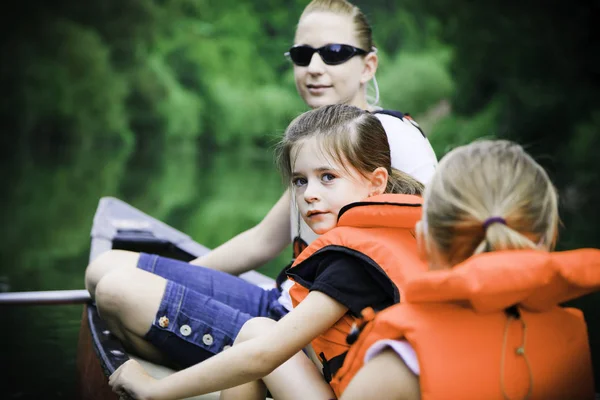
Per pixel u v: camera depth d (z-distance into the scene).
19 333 2.97
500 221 1.04
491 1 17.92
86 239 5.50
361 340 1.22
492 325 1.06
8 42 18.14
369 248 1.28
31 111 18.14
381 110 1.86
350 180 1.51
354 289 1.25
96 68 18.83
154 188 9.63
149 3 20.89
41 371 2.51
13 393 2.30
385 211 1.30
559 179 11.79
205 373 1.31
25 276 4.04
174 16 23.50
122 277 1.68
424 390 1.02
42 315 3.27
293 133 1.54
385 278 1.24
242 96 23.02
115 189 9.36
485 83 17.88
